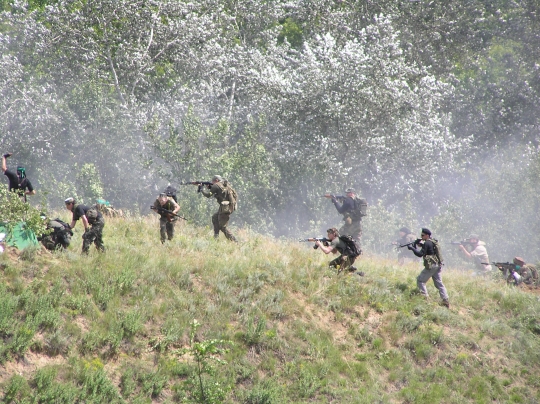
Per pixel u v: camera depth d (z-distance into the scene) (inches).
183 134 3056.1
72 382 1120.2
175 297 1392.7
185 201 2623.0
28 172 3240.7
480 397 1416.1
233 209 1830.7
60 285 1301.7
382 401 1326.3
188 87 3651.6
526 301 1765.5
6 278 1274.6
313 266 1691.7
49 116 3243.1
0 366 1093.1
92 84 3316.9
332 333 1461.6
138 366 1210.0
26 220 1386.6
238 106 3575.3
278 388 1277.1
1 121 3272.6
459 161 3528.5
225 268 1535.4
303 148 3233.3
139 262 1478.8
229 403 1211.9
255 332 1365.7
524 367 1535.4
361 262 1883.6
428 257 1625.2
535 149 3553.2
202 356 1160.8
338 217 2920.8
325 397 1301.7
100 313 1279.5
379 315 1562.5
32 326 1171.9
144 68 3646.7
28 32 3599.9
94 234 1451.8
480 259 2218.3
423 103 3314.5
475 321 1638.8
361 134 3186.5
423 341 1509.6
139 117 3277.6
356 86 3147.1
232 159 2896.2
